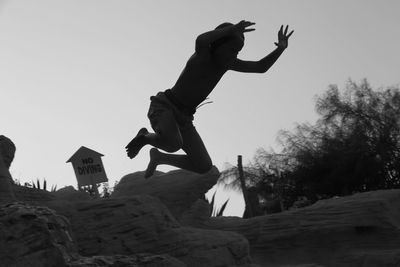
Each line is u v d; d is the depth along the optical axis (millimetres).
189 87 6777
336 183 29453
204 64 6664
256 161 30094
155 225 10812
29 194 12438
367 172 28953
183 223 15180
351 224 14852
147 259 8523
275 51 7094
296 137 30672
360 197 15672
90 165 13039
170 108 6816
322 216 15297
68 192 15133
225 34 6512
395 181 29078
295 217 15539
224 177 29422
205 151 7047
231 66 7082
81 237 10555
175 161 7164
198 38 6562
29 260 7711
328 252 15000
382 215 14711
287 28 7227
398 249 14297
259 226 15781
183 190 15336
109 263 8109
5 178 11102
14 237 7809
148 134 6816
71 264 7781
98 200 11047
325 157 29469
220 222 16125
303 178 29891
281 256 15375
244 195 22812
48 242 7812
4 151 13680
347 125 30141
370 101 30172
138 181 15547
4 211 8086
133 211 10883
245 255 11344
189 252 10781
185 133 6977
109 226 10711
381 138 29141
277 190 30047
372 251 14430
